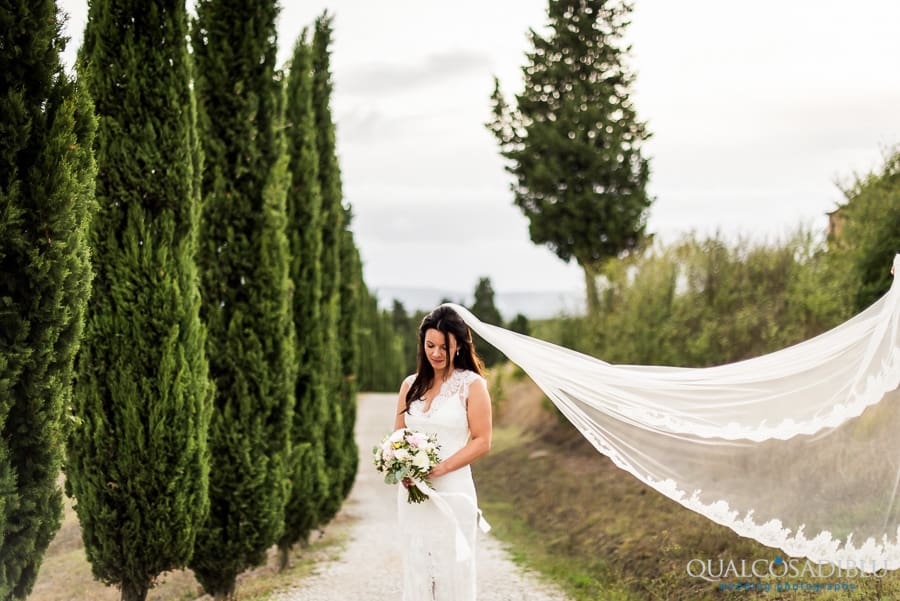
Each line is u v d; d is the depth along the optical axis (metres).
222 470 7.23
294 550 9.99
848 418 4.99
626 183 18.48
